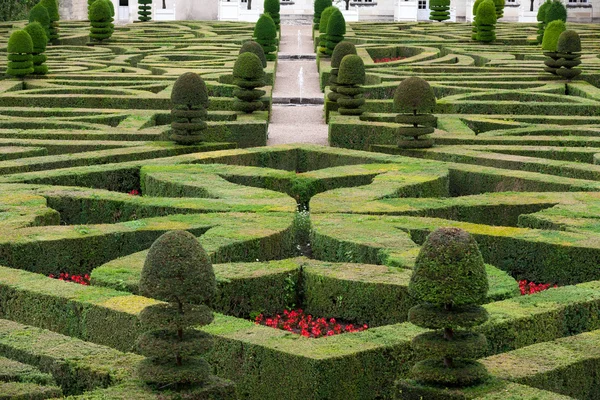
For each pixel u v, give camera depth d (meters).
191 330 8.48
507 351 10.04
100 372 8.88
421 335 8.60
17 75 31.64
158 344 8.16
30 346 9.46
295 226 14.91
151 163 18.83
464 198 15.84
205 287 7.96
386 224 14.03
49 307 10.87
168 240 7.95
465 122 24.16
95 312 10.48
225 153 19.81
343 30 39.97
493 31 45.78
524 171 18.09
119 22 67.25
